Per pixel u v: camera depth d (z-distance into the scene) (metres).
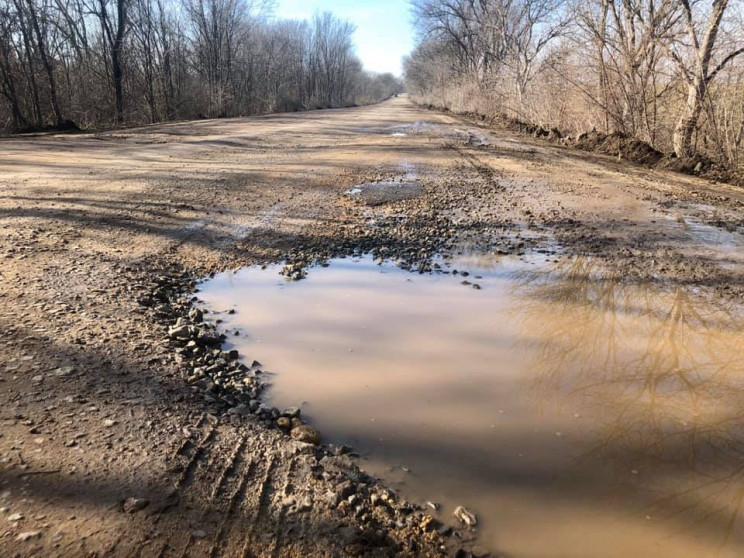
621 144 13.52
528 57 23.52
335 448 2.31
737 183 9.43
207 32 37.19
